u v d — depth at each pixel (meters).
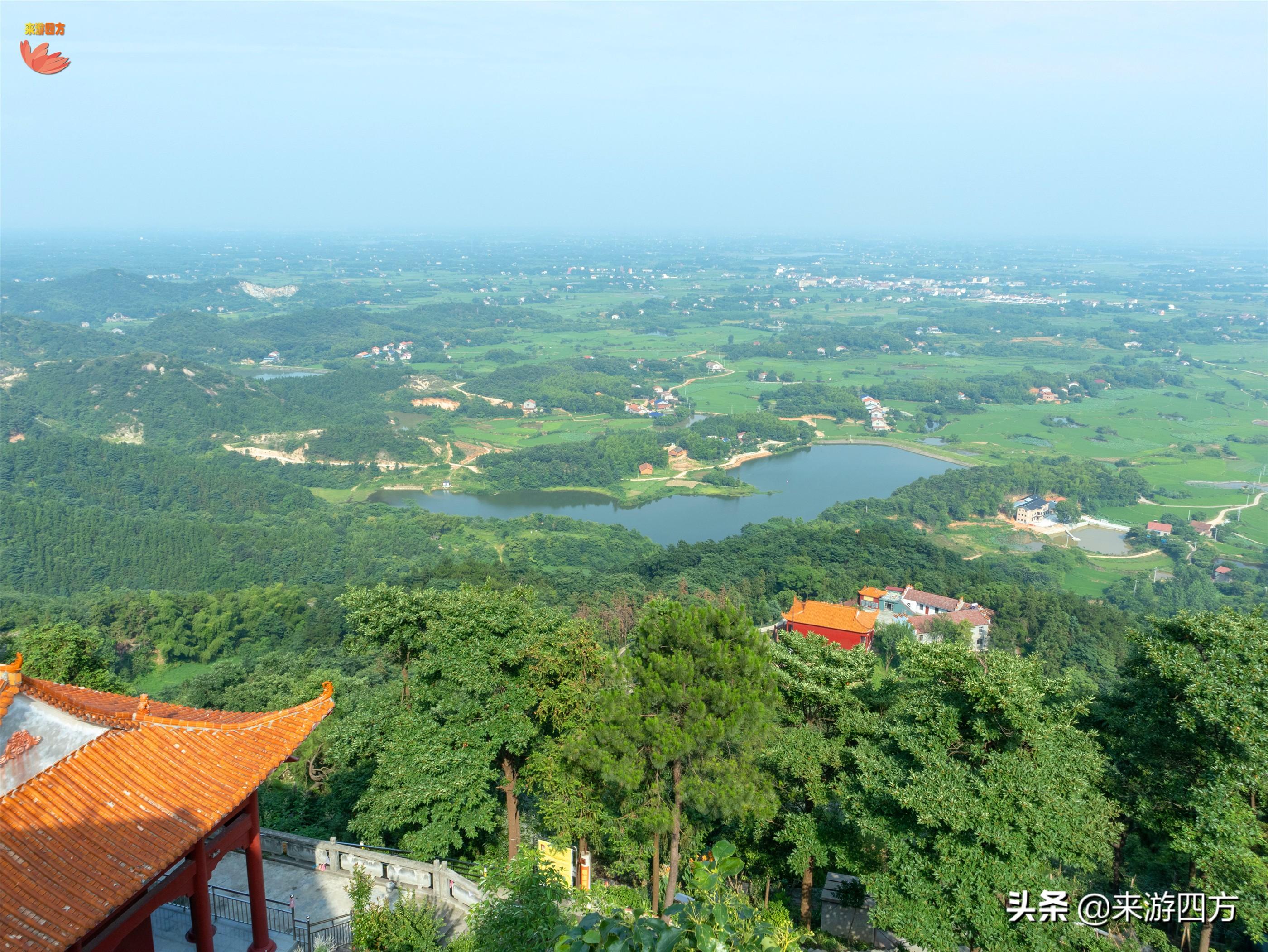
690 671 33.34
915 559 131.12
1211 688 30.89
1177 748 33.41
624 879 41.69
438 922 32.09
